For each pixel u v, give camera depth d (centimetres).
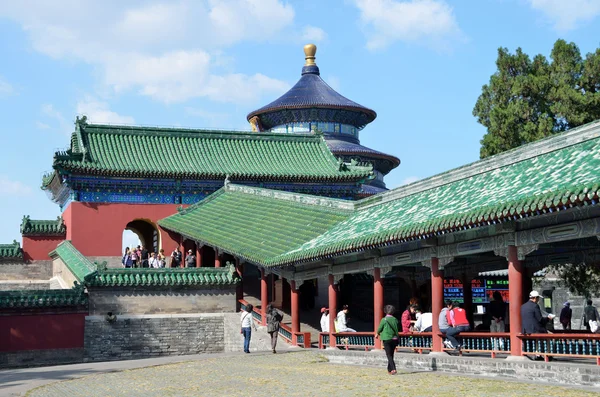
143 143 6675
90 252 6147
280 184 6650
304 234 4450
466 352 3081
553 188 2438
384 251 3534
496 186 2941
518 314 2633
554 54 6222
